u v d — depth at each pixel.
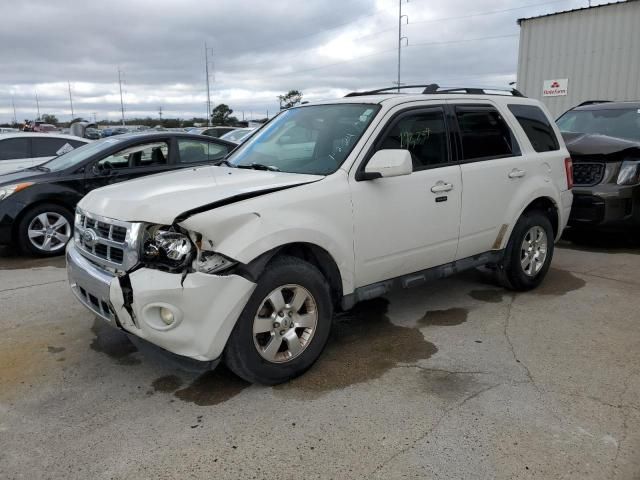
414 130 4.12
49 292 5.36
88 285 3.30
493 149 4.71
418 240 4.08
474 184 4.42
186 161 7.78
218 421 3.01
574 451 2.70
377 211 3.76
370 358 3.79
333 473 2.56
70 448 2.78
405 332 4.26
